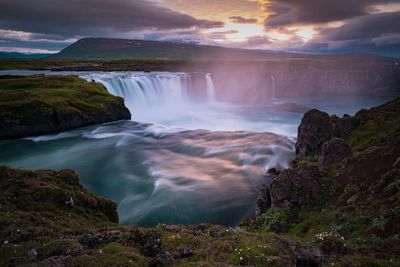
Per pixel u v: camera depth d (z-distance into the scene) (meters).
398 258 13.31
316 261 12.54
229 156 46.78
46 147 55.41
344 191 24.30
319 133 43.09
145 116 91.06
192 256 12.32
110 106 75.25
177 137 58.12
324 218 21.59
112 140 58.03
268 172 40.44
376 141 35.34
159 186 37.28
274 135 55.31
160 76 109.06
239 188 36.34
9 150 53.97
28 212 18.52
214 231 15.50
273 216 24.94
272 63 187.50
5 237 14.91
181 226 16.48
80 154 50.91
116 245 13.08
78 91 77.75
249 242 13.67
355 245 14.73
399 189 20.41
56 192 21.14
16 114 61.38
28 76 91.69
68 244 13.18
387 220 17.50
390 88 163.38
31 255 12.66
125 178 40.59
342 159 31.56
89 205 22.38
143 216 30.67
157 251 12.94
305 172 27.42
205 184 37.56
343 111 110.62
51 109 64.69
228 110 105.56
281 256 12.33
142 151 51.47
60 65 164.38
